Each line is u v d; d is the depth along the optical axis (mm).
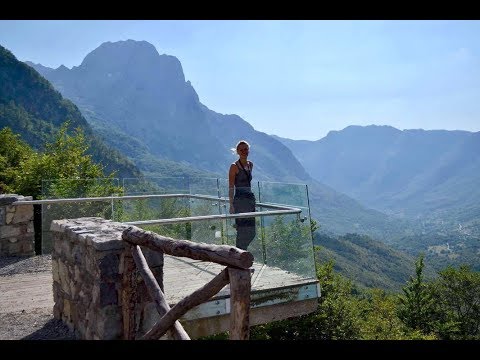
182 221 5062
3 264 6926
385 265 152125
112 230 3750
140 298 3236
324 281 24375
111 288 3182
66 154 16219
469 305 38000
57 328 3926
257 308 5016
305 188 5258
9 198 7492
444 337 34281
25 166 14586
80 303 3611
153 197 7375
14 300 4930
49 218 7680
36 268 6672
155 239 2789
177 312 2498
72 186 8453
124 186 8305
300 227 5344
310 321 18438
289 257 5352
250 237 5328
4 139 18484
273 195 5723
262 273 5270
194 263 5363
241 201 5500
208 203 6332
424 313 35656
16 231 7570
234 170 5512
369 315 33812
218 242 5277
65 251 4023
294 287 5230
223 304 4695
